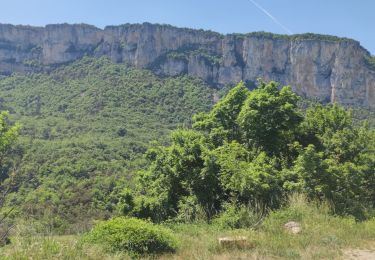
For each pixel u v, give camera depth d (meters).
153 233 7.22
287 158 12.86
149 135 80.25
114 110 95.94
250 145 13.48
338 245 7.60
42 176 44.34
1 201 5.06
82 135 74.62
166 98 102.00
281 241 7.75
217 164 11.38
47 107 100.12
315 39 100.19
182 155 11.97
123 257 6.61
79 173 47.81
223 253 7.04
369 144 14.15
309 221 9.23
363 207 11.28
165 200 12.11
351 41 97.31
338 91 96.44
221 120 14.48
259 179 10.41
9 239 6.14
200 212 10.81
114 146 65.69
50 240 6.52
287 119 13.15
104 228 7.30
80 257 6.22
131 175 47.25
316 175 10.82
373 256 6.98
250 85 103.44
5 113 14.50
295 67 101.81
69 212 27.34
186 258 6.85
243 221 9.41
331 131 13.98
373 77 97.50
